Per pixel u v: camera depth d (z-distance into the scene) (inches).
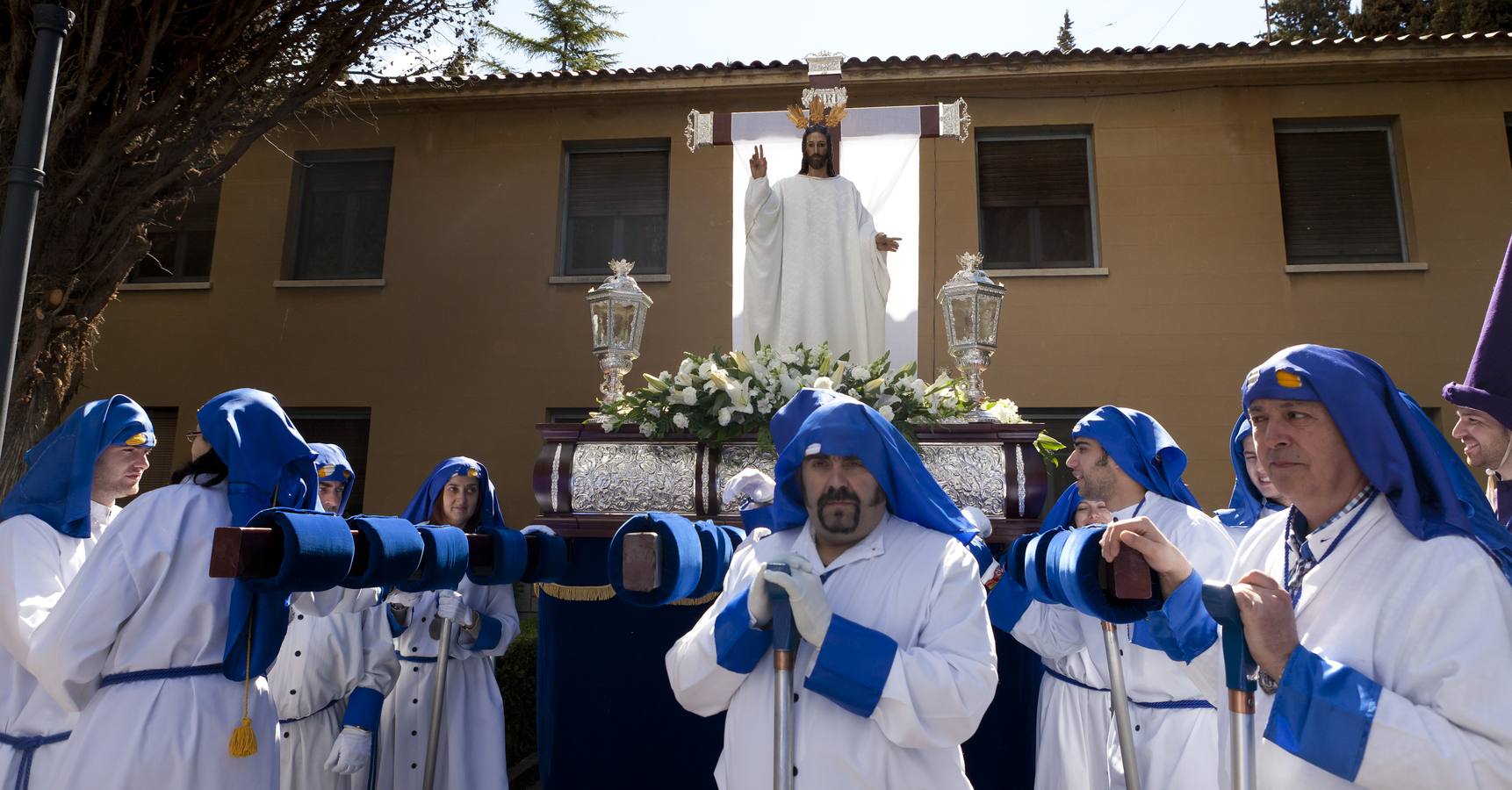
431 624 166.6
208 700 110.4
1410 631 74.1
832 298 200.2
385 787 164.7
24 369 243.3
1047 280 442.3
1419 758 68.2
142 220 273.6
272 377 464.1
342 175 490.6
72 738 107.8
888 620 95.2
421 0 304.5
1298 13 836.0
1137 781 108.6
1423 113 441.4
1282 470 83.4
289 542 89.2
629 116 474.6
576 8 780.0
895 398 152.5
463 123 480.4
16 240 142.4
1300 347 83.6
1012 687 154.2
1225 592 77.3
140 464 138.0
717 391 152.7
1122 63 443.5
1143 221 443.5
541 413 452.4
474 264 467.8
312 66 298.2
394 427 456.1
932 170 453.1
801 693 94.3
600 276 460.4
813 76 215.0
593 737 155.4
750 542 111.6
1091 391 432.5
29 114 146.6
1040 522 149.8
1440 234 432.5
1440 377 423.2
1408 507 76.3
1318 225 445.7
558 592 157.3
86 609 105.0
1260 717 82.4
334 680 160.6
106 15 243.4
